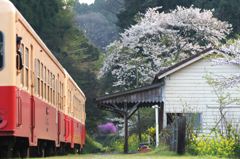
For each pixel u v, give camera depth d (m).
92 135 61.50
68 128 26.03
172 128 22.41
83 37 62.31
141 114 42.31
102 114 58.41
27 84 14.98
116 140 50.16
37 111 16.44
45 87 18.44
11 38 13.27
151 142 34.62
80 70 57.41
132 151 33.22
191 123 21.05
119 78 46.25
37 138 16.41
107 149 46.66
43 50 18.06
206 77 28.38
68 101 26.27
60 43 55.84
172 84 30.95
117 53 46.59
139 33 45.06
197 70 30.95
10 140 14.05
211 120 30.52
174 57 42.62
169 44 44.25
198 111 30.64
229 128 19.34
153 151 24.72
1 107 13.07
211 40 44.47
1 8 13.39
